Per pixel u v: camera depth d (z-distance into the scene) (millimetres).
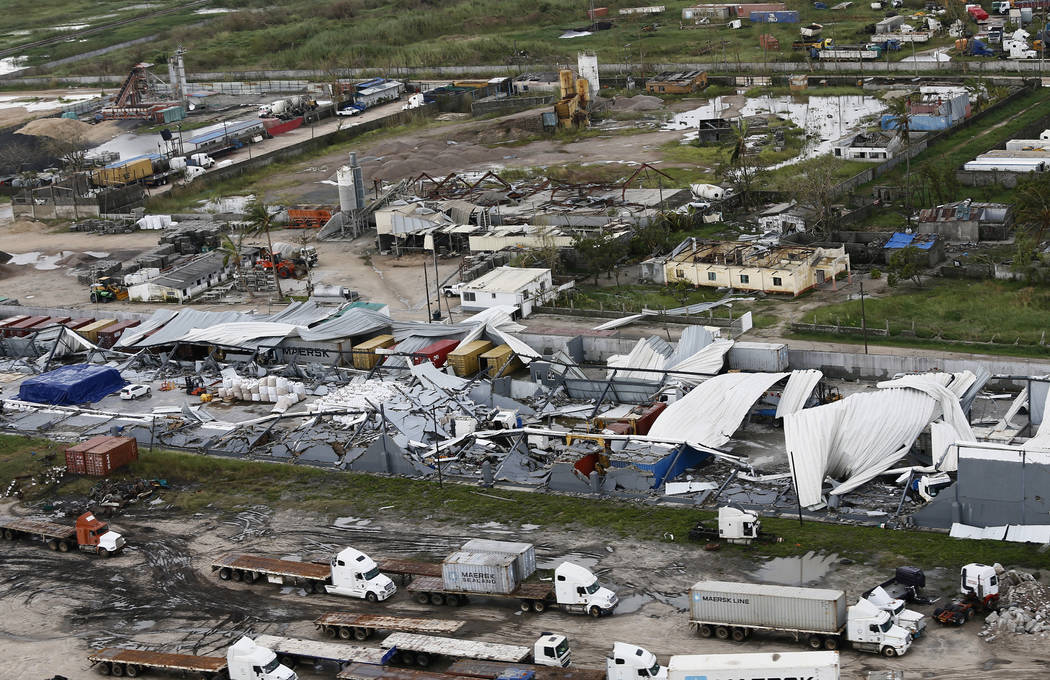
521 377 122938
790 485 92812
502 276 146125
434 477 100875
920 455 95750
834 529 85125
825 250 147875
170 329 141500
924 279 142500
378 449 102938
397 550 88562
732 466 97938
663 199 182875
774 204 180750
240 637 78000
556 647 69562
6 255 188375
